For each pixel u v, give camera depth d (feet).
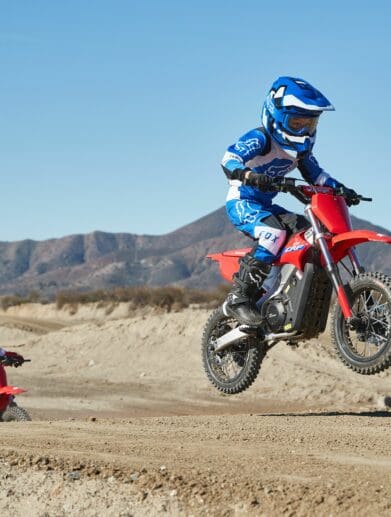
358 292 29.04
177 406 62.44
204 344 34.60
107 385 71.82
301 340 31.68
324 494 16.81
